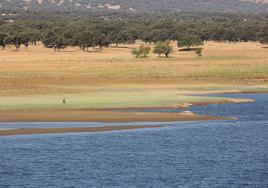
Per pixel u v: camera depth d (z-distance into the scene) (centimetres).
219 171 7131
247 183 6650
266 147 8525
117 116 10962
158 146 8488
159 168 7262
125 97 13675
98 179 6750
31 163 7456
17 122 10312
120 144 8625
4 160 7625
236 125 10362
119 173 7031
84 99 13175
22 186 6500
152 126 10075
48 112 11388
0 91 14725
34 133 9350
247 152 8181
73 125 10050
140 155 7931
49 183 6606
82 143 8656
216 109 12269
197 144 8675
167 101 13075
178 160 7694
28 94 14188
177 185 6562
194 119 10869
